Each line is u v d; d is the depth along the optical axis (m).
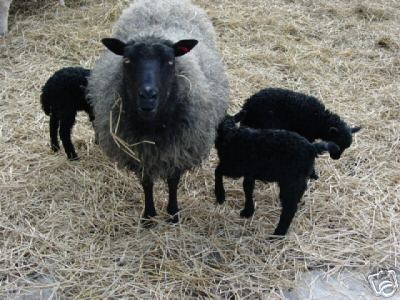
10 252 2.09
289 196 2.12
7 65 3.24
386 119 2.92
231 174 2.21
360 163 2.62
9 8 3.83
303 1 4.13
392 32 3.79
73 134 2.73
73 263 2.07
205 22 2.54
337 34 3.74
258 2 4.06
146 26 2.34
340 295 1.98
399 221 2.28
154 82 1.83
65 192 2.39
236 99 3.02
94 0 3.97
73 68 2.48
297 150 2.07
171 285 1.99
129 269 2.04
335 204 2.36
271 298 1.95
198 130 2.08
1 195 2.34
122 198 2.38
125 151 2.07
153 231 2.21
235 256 2.11
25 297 1.94
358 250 2.14
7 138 2.66
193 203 2.36
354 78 3.26
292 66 3.34
